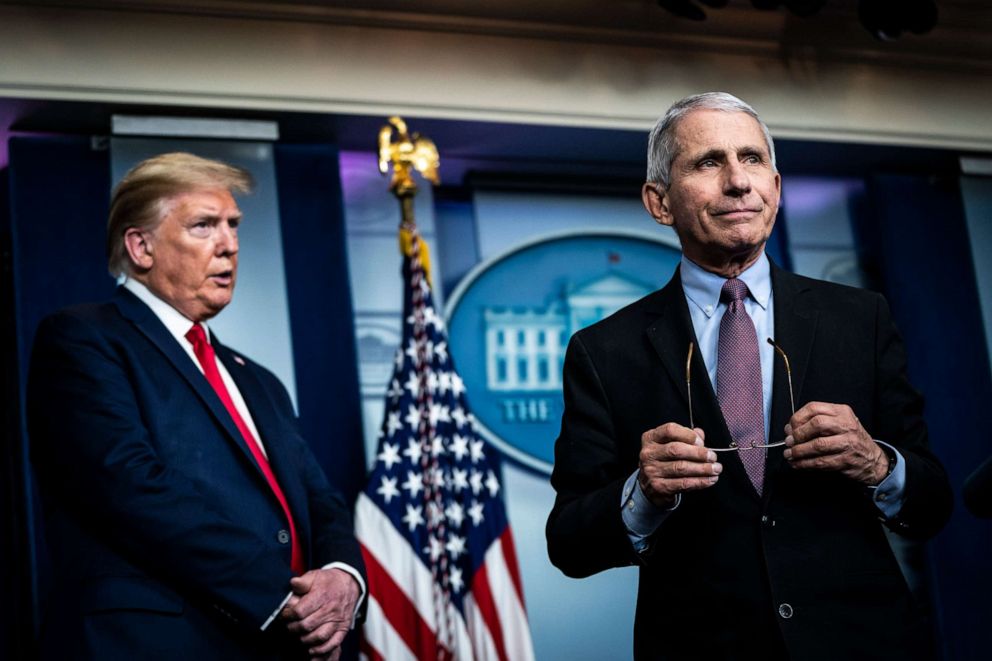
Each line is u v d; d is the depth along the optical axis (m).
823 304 2.00
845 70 4.73
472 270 4.51
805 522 1.83
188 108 4.01
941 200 4.93
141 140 4.01
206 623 2.19
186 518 2.19
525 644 3.68
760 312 2.01
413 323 3.91
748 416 1.90
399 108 4.19
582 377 2.05
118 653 2.10
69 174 3.94
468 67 4.30
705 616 1.83
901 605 1.82
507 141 4.48
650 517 1.82
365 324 4.28
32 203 3.88
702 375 1.93
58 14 3.89
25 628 3.71
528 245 4.61
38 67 3.83
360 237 4.37
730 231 1.95
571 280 4.61
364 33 4.20
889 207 4.86
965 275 4.84
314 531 2.57
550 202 4.70
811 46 4.67
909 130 4.74
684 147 2.01
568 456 2.03
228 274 2.62
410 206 4.00
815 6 4.18
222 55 4.03
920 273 4.80
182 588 2.19
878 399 1.94
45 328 2.41
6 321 3.98
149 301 2.55
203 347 2.55
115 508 2.18
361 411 4.05
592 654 4.20
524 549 4.24
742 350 1.94
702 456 1.72
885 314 2.00
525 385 4.44
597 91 4.42
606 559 1.91
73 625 2.15
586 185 4.75
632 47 4.50
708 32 4.51
